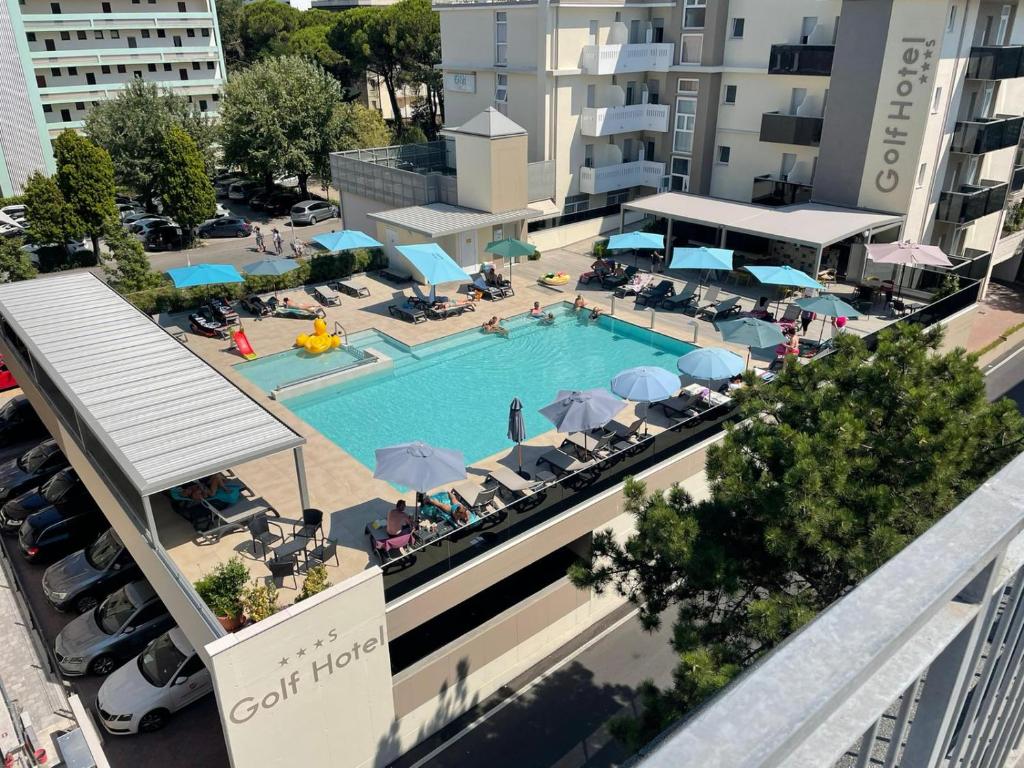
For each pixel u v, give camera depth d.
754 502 10.95
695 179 39.09
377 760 14.29
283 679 12.27
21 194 52.22
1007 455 10.59
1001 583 2.04
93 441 16.50
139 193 47.41
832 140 32.25
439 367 24.91
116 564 18.48
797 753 1.62
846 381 12.07
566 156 38.91
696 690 9.61
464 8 40.31
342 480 18.16
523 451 19.70
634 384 19.05
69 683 16.30
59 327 20.59
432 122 70.94
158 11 58.91
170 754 14.67
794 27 34.00
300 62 51.47
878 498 9.97
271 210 52.19
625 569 12.67
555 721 15.48
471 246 33.66
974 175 34.75
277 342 26.36
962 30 29.09
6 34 49.06
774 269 27.67
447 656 14.80
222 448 14.54
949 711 2.11
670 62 38.41
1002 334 32.66
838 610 1.77
